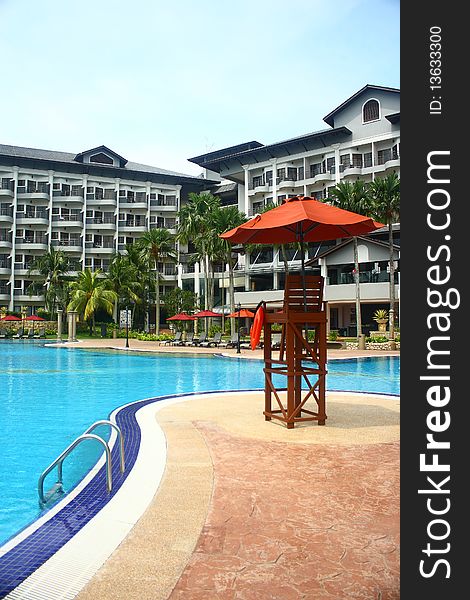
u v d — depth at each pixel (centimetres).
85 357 2775
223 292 6081
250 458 607
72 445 516
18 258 6538
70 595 301
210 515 424
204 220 4609
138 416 912
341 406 1000
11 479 624
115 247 6781
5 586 313
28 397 1329
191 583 312
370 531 390
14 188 6431
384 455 620
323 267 4453
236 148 6372
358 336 3522
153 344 4106
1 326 5362
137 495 476
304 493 479
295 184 5678
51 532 401
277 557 346
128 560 344
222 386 1581
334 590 302
